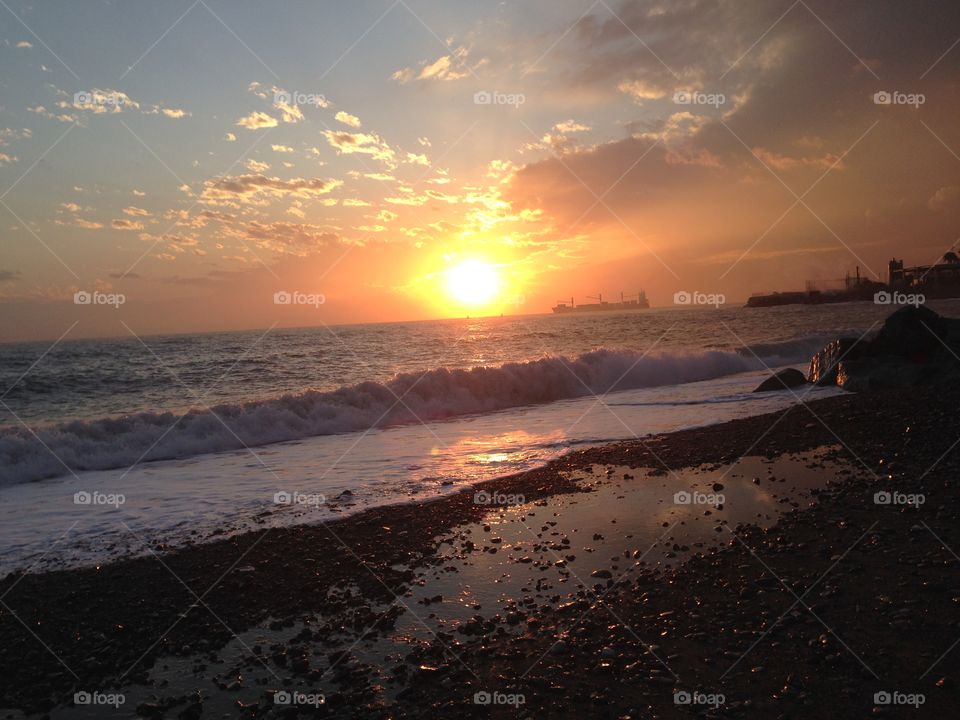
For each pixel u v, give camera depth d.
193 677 5.12
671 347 38.47
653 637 5.31
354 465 12.73
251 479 11.80
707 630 5.36
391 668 5.08
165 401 21.77
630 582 6.50
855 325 51.06
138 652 5.57
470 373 21.78
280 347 43.91
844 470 10.02
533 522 8.65
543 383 23.39
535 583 6.63
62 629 6.06
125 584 7.06
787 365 29.81
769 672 4.65
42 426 16.03
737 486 9.69
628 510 8.95
